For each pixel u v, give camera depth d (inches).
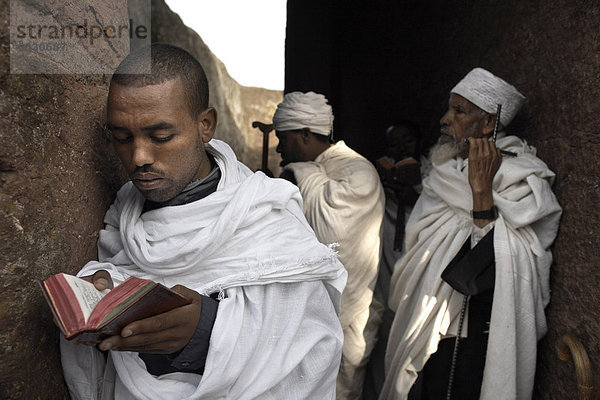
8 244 39.6
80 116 51.6
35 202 42.8
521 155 99.3
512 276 90.1
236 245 50.0
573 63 92.8
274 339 49.2
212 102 234.8
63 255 47.2
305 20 199.3
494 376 89.5
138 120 44.8
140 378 47.1
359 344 112.1
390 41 181.9
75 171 50.1
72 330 35.5
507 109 103.1
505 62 118.3
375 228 113.0
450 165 103.8
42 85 43.9
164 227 48.8
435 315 97.3
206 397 44.6
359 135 195.0
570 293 89.5
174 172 47.5
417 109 169.2
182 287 44.5
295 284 52.0
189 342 44.6
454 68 146.0
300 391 50.8
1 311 39.6
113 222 56.3
